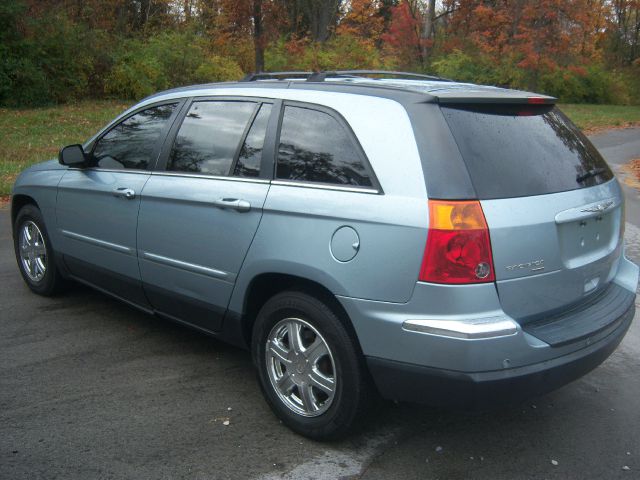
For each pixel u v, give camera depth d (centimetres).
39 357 446
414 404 393
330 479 315
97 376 420
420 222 297
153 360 447
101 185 466
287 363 355
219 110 411
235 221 370
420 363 301
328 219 327
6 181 1085
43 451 331
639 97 4416
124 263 457
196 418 370
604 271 370
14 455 327
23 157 1330
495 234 298
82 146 492
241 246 367
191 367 438
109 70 2336
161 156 434
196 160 411
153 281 436
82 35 2266
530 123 353
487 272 296
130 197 439
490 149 321
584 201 343
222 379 421
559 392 414
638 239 809
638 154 1770
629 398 407
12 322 509
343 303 320
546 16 2986
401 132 319
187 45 2542
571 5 2977
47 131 1681
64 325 505
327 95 356
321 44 3238
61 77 2189
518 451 344
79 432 351
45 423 359
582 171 359
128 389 403
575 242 339
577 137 383
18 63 2033
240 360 452
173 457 330
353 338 326
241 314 378
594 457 339
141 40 2661
